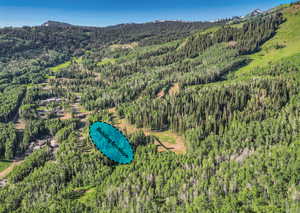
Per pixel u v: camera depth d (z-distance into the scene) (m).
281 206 79.44
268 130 135.62
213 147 138.38
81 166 132.75
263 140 128.25
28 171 144.50
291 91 178.12
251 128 140.00
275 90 179.88
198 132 156.00
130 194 102.12
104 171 124.19
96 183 120.88
